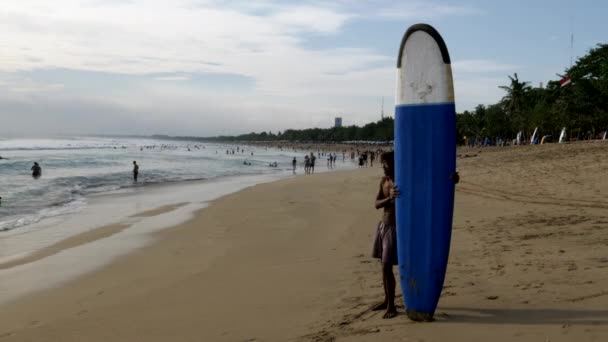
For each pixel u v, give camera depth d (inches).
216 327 181.2
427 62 169.9
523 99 2888.8
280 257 315.6
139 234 458.3
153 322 193.9
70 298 250.8
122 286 268.5
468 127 3722.9
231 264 304.7
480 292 195.2
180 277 277.7
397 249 173.2
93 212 629.0
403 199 171.3
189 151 4746.6
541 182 609.6
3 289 275.6
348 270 258.5
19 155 2411.4
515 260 246.1
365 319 174.7
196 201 745.6
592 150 949.2
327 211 546.3
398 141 173.9
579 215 374.0
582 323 149.9
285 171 1771.7
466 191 606.2
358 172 1465.3
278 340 161.5
